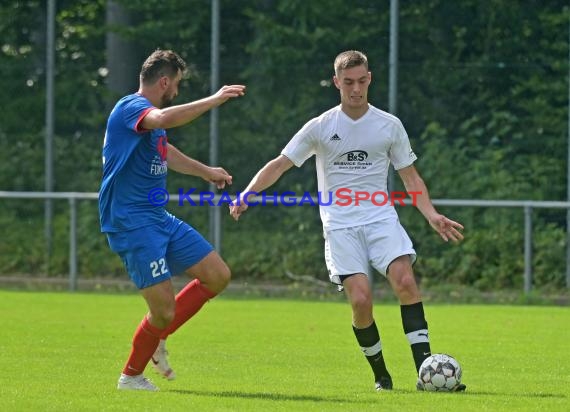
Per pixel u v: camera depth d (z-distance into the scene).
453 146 60.19
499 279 57.47
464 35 60.44
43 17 67.88
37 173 65.25
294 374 29.83
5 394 24.48
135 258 25.66
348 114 27.41
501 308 51.28
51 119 61.72
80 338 37.84
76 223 59.12
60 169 64.31
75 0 67.00
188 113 24.75
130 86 64.75
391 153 27.86
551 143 59.25
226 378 28.88
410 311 26.80
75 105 65.06
